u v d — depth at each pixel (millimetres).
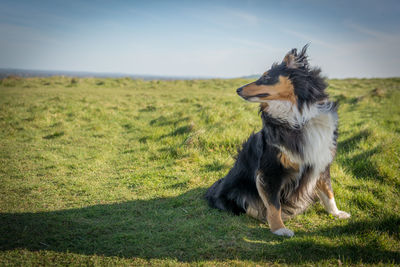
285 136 2947
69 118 10023
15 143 7238
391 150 5344
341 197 4031
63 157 6312
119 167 5750
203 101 14070
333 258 2539
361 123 9305
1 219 3297
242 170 3557
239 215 3572
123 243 2824
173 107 12352
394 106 12438
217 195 3762
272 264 2475
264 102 3016
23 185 4582
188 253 2666
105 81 24156
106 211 3672
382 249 2666
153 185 4711
